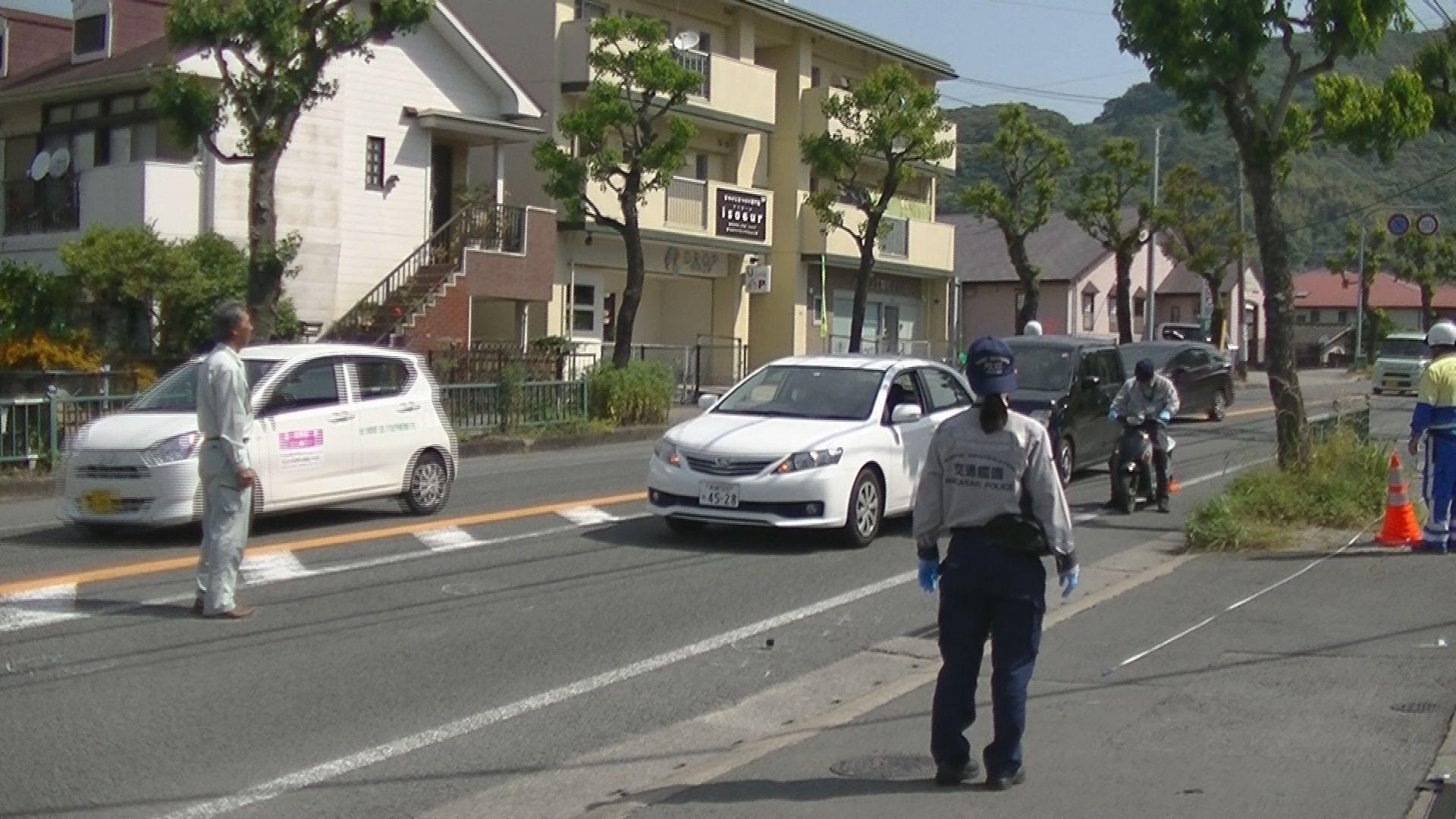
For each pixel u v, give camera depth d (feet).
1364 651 28.91
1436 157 215.92
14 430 55.72
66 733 24.21
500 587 36.86
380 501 51.80
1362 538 42.29
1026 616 20.21
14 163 100.48
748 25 129.39
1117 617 32.81
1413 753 22.00
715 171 129.80
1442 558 39.04
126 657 29.04
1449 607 33.06
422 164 100.89
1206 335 175.11
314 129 94.12
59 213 92.27
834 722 24.62
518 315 104.47
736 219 125.80
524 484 58.34
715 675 29.04
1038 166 136.98
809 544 43.98
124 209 86.89
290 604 34.22
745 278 130.72
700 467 42.50
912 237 149.38
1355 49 48.26
